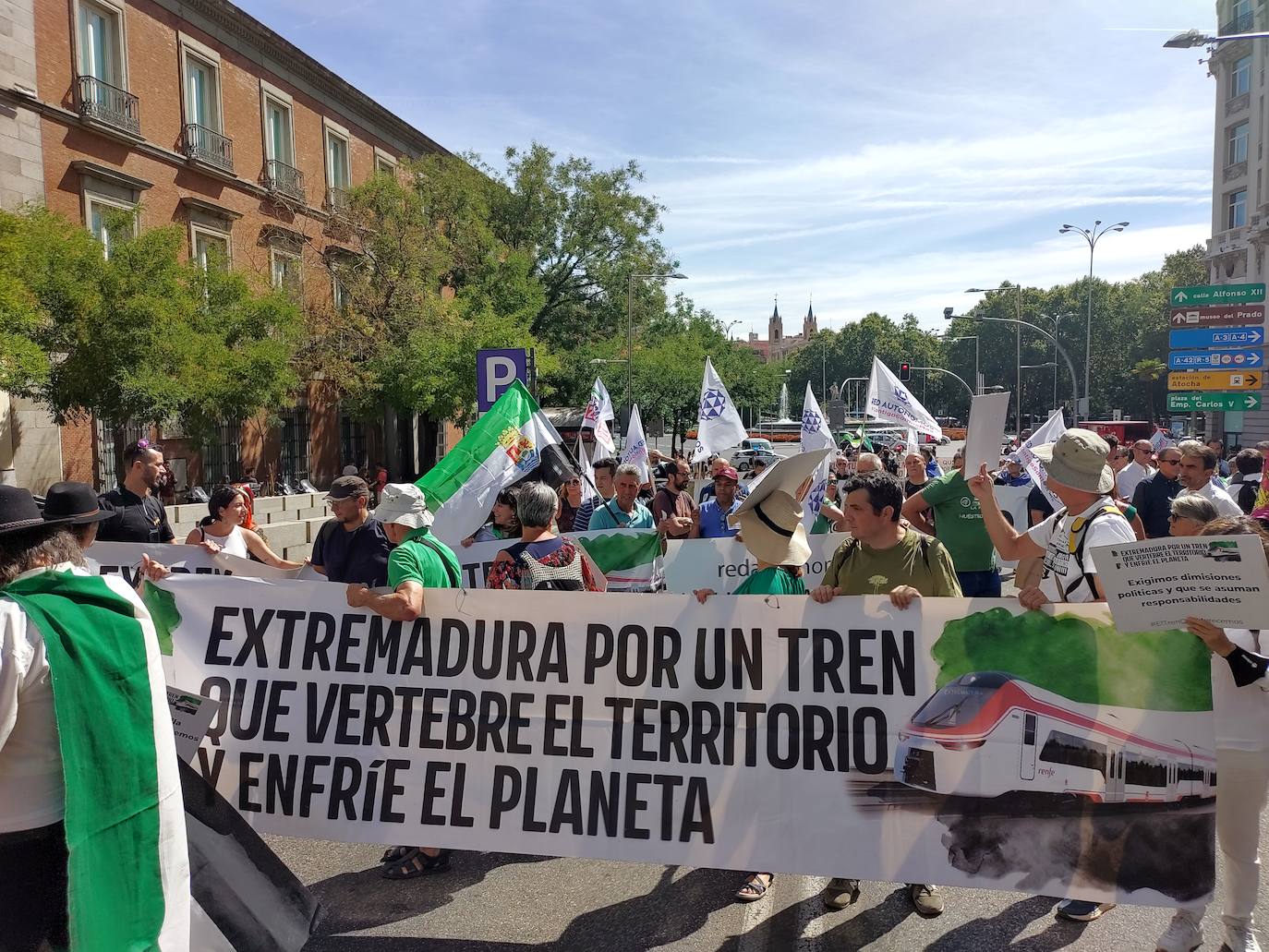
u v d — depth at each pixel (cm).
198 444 2041
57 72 2062
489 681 399
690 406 5125
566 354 4009
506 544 675
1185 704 347
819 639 380
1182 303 3100
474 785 394
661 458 1500
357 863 454
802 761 376
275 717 409
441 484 678
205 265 2278
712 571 668
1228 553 298
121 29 2269
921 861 364
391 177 2955
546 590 416
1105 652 354
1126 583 311
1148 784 349
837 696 376
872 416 1231
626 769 387
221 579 419
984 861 359
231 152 2706
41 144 2012
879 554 411
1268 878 415
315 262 3048
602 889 424
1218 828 354
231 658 414
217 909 300
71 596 248
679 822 381
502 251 3416
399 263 2850
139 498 647
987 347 9538
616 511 742
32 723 238
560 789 389
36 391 1728
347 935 378
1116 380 8356
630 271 3931
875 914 396
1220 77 4103
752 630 385
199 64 2606
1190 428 4203
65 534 260
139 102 2338
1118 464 1134
